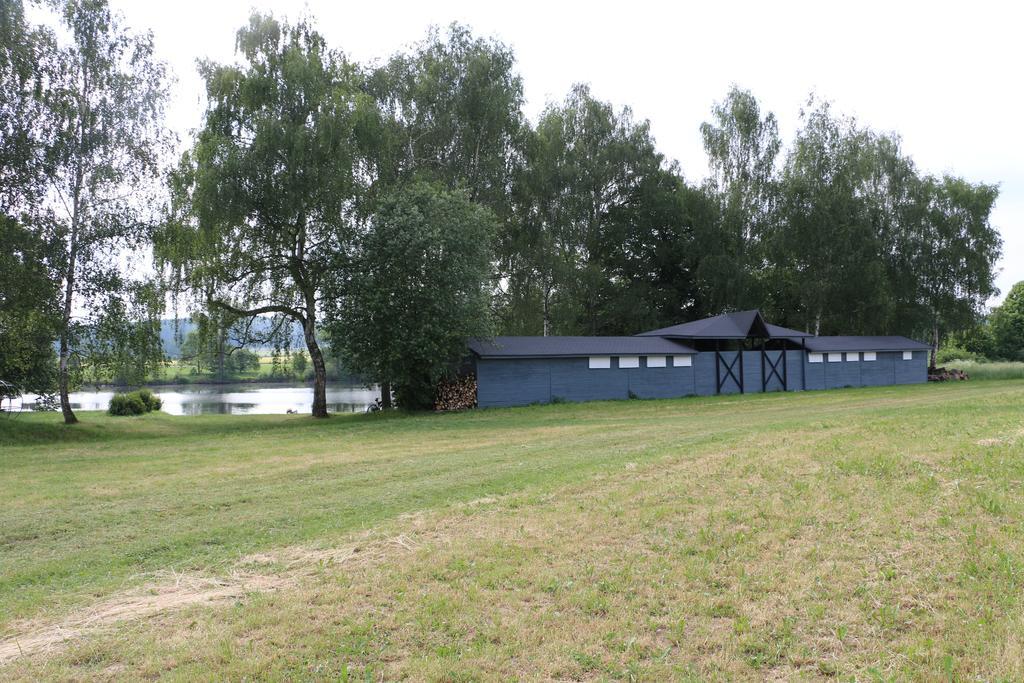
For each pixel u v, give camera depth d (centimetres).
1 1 2178
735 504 870
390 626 529
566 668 459
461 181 3409
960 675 422
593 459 1309
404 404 3170
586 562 671
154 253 2611
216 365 3603
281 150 2781
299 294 3322
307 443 1855
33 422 2634
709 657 470
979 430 1311
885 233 4938
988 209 4850
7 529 903
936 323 5016
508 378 3123
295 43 3102
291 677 452
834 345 4112
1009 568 586
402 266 2722
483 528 813
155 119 2616
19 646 518
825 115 4822
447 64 3503
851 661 455
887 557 646
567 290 4225
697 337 3553
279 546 786
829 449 1222
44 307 2278
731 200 4809
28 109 2298
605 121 4934
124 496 1109
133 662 480
